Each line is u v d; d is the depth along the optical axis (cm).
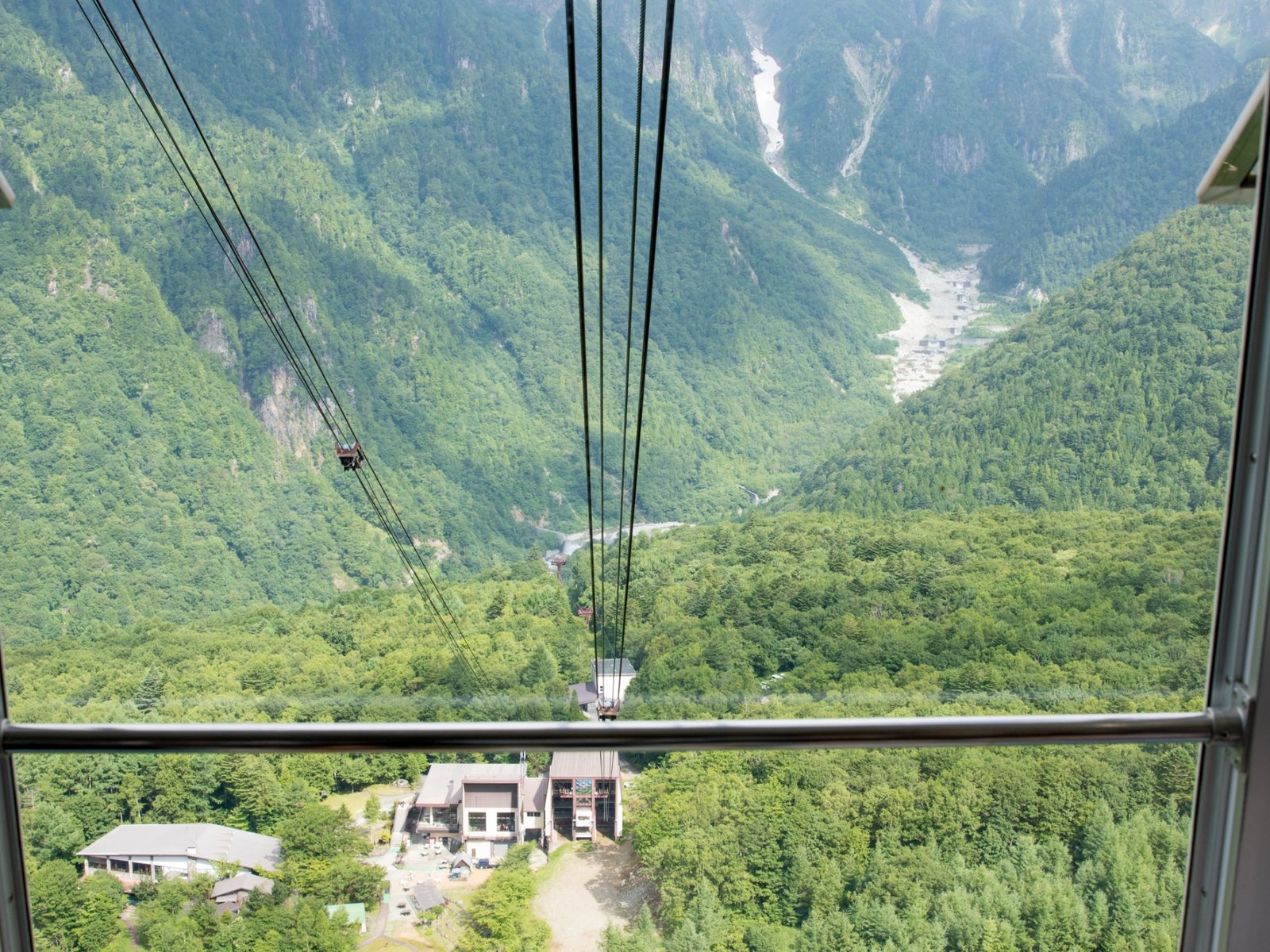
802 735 94
